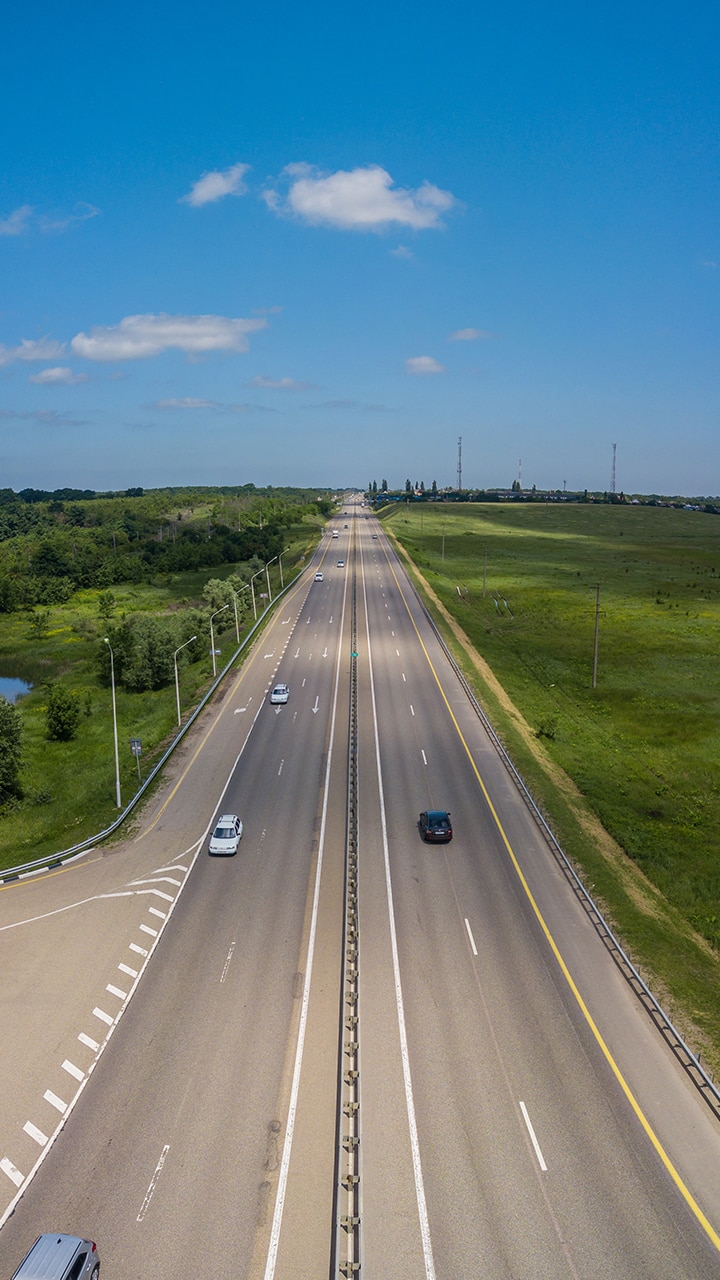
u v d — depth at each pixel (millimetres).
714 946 41938
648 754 74500
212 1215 24562
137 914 43750
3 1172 26391
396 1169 26188
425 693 84688
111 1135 27922
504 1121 28328
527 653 110062
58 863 50188
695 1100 29516
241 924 42281
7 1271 22484
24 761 71562
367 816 55281
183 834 53750
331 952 39406
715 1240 23641
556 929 41250
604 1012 34562
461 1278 22359
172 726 77625
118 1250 23328
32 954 40031
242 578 149250
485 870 47625
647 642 114750
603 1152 26969
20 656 123375
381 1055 31797
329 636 111062
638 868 51156
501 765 64688
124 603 164250
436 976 37156
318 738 71562
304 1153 27016
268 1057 31969
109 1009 35312
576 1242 23531
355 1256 22422
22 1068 31531
